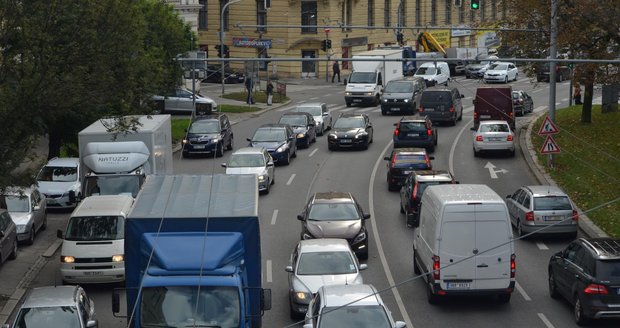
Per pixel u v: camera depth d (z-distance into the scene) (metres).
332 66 157.00
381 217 62.16
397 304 42.88
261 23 156.50
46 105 45.41
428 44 158.88
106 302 44.16
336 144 88.62
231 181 36.72
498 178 73.25
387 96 113.25
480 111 93.88
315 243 42.97
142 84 55.19
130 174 56.47
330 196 53.41
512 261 40.69
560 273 41.81
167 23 91.94
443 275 40.75
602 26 70.88
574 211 53.75
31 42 44.25
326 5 152.50
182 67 99.19
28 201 56.81
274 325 39.72
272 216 62.28
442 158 82.69
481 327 39.16
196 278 29.67
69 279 45.81
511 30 80.25
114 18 47.97
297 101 131.38
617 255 38.09
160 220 31.08
